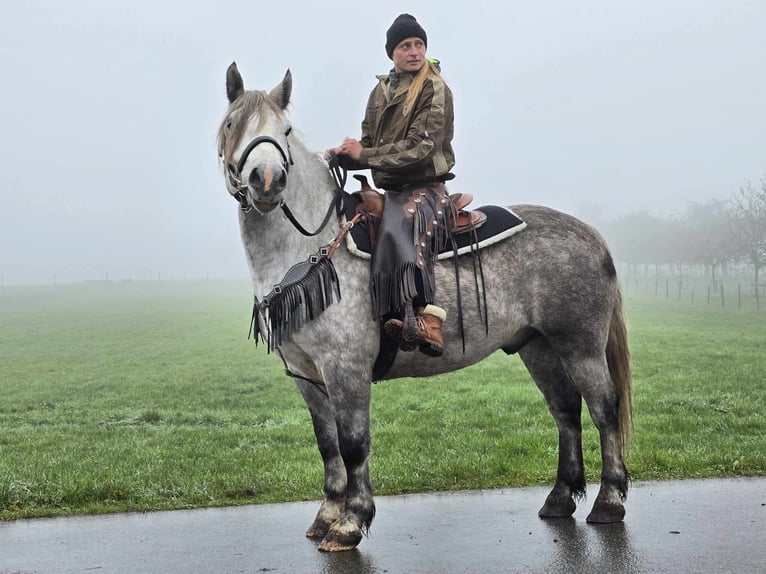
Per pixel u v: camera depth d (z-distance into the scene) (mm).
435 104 5062
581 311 5301
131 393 15352
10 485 6289
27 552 4797
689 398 11508
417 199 5074
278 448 8953
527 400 12102
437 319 4859
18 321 39781
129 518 5633
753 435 8688
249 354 22703
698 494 5980
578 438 5562
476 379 15086
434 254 5066
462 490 6410
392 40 5219
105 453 8805
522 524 5309
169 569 4453
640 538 4883
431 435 9414
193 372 18609
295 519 5570
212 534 5172
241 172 4508
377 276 4832
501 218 5312
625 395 5477
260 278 4895
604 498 5305
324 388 5152
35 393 15773
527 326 5402
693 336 22156
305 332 4781
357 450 4793
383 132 5273
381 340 4973
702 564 4359
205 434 10188
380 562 4531
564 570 4316
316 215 4914
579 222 5602
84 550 4828
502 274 5262
